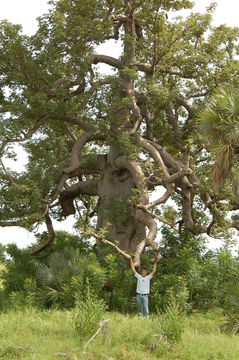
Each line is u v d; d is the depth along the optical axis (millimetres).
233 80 27656
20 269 24656
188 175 24922
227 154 18297
